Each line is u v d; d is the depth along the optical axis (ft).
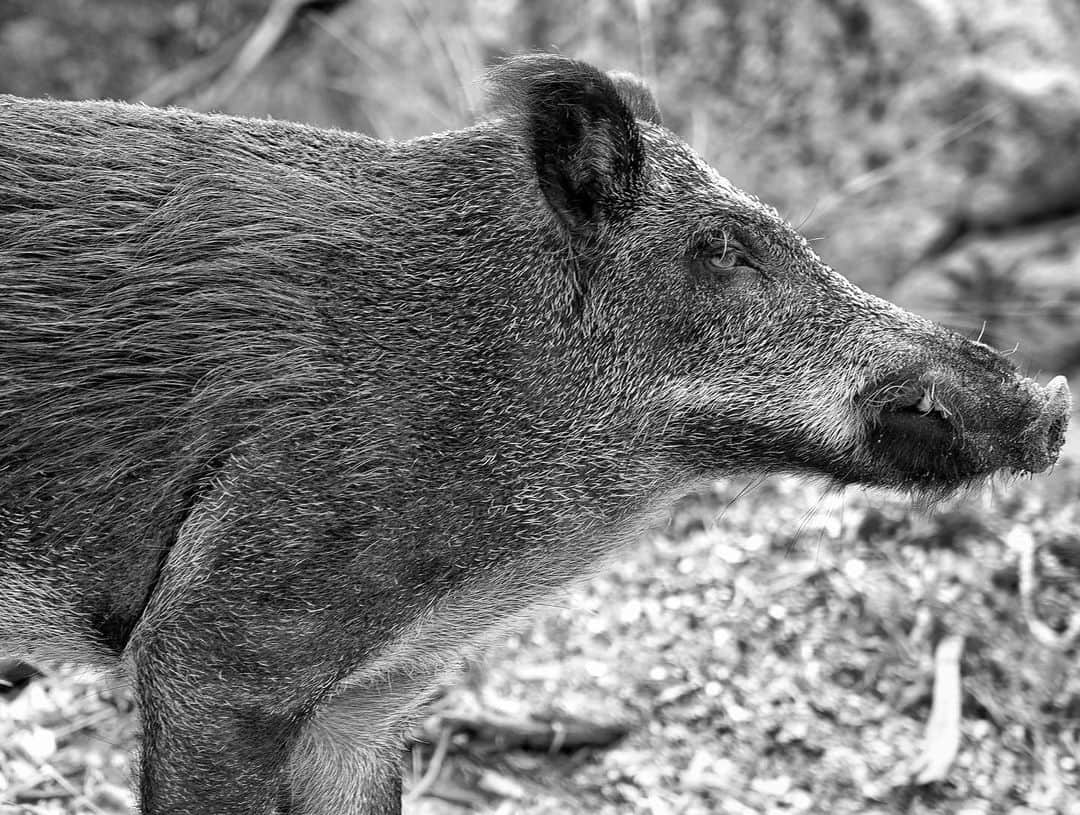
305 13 71.15
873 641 40.88
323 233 27.22
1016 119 57.93
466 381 27.30
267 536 25.71
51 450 25.86
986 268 57.82
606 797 36.83
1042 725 38.17
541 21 65.72
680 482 30.01
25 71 71.15
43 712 36.83
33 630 27.14
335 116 69.77
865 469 29.84
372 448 26.30
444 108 66.90
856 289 30.01
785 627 41.50
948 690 38.70
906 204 59.31
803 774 37.27
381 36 68.85
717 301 28.89
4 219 26.09
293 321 26.50
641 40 63.41
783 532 45.29
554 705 38.68
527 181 28.60
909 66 59.52
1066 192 58.44
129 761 29.96
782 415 29.19
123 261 26.27
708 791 36.86
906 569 43.06
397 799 31.42
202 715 25.86
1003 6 58.95
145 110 27.91
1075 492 45.68
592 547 29.55
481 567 27.89
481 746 37.78
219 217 26.81
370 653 26.91
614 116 28.09
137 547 26.27
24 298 25.88
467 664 33.81
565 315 28.32
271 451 25.88
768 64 61.72
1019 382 29.76
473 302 27.71
